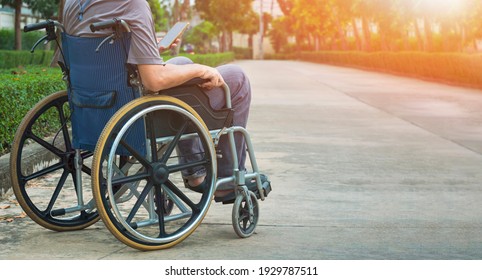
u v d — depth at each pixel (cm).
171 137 609
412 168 1116
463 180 1017
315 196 886
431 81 4162
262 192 683
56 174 999
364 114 2033
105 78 592
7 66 4056
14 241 638
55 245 625
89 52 593
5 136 992
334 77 4647
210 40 10556
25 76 1317
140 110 575
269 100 2520
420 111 2150
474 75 3459
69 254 596
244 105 663
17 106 1041
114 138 576
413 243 659
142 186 921
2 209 777
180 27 672
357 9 5991
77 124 636
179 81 595
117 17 579
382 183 984
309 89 3241
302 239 665
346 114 2027
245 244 640
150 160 599
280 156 1227
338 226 723
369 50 7244
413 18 4994
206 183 630
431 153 1287
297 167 1112
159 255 596
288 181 991
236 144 666
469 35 4397
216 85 625
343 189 936
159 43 663
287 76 4722
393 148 1345
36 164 975
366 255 614
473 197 895
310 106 2284
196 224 625
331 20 9481
